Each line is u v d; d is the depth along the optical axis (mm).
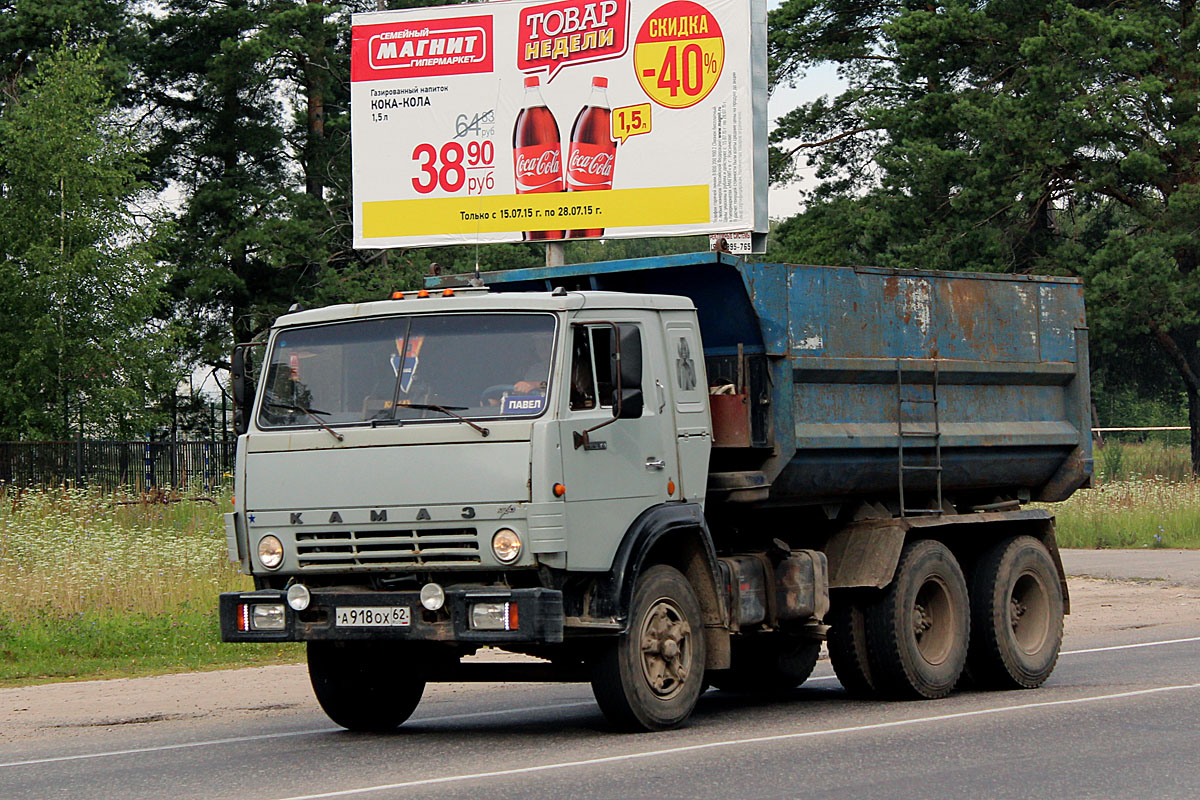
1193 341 61406
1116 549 41406
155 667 21094
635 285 16219
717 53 32500
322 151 73562
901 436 16984
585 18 33781
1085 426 19562
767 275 15578
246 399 14453
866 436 16484
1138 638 23359
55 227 55969
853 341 16453
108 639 22312
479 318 13445
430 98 35188
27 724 16047
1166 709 15086
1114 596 30438
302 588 13328
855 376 16422
